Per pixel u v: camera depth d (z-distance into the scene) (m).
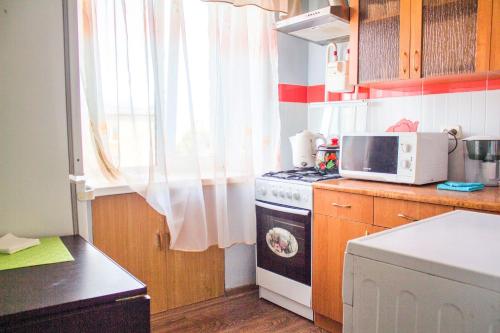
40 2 1.35
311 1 3.02
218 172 2.50
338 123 2.93
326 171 2.64
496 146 2.03
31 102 1.36
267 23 2.74
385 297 0.81
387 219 1.94
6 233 1.34
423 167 2.06
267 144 2.79
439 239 0.89
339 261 2.17
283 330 2.32
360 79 2.42
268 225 2.61
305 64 3.13
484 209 1.58
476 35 1.91
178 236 2.42
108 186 2.20
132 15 2.17
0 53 1.30
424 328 0.75
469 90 2.26
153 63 2.20
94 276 0.97
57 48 1.39
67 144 1.43
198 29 2.47
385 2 2.27
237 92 2.61
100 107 2.10
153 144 2.23
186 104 2.35
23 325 0.77
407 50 2.16
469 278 0.68
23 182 1.36
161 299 2.51
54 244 1.28
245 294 2.85
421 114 2.47
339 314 2.18
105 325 0.85
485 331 0.67
